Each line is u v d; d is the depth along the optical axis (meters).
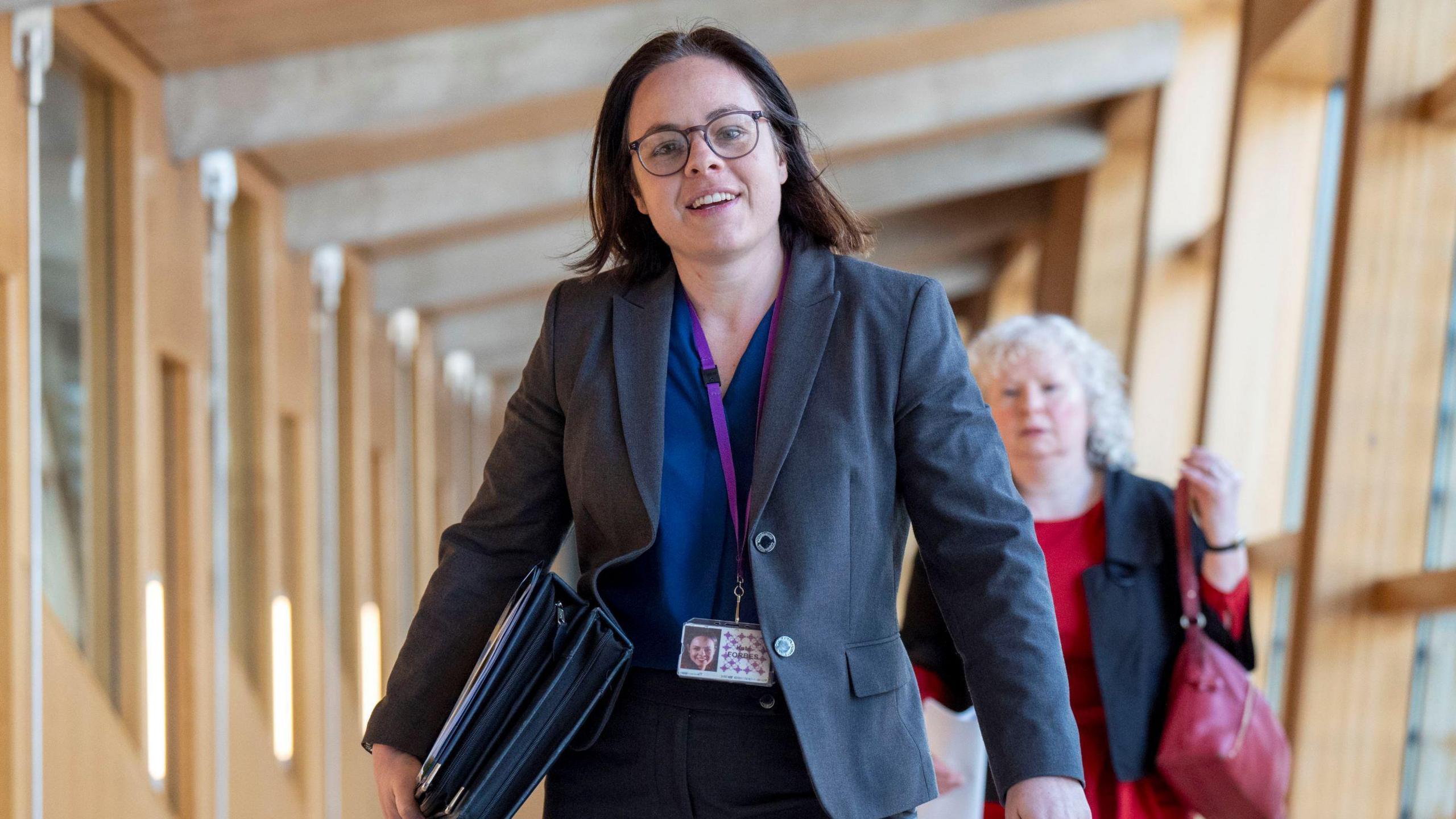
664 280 3.43
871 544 3.15
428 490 21.20
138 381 10.68
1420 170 8.73
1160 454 14.52
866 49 14.95
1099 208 18.39
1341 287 8.81
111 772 9.88
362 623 17.05
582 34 11.94
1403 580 8.38
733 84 3.29
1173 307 14.84
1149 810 5.17
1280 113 12.01
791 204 3.47
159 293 11.19
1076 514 5.51
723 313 3.36
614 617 3.22
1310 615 8.77
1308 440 11.75
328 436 15.79
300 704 14.75
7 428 8.73
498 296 21.77
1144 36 15.37
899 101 15.82
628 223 3.51
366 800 17.09
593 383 3.33
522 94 11.87
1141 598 5.24
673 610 3.15
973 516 3.13
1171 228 15.01
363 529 17.39
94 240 10.55
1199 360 14.64
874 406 3.20
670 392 3.30
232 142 11.65
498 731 3.12
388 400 19.20
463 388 24.55
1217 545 5.20
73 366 9.97
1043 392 5.52
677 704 3.13
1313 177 11.96
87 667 9.63
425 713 3.37
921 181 18.97
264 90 11.66
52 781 9.04
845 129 15.77
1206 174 15.11
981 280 25.72
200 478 11.80
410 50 11.80
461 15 11.58
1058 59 15.61
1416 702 8.67
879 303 3.28
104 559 10.41
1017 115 18.16
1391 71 8.80
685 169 3.23
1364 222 8.77
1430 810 8.39
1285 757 5.07
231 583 13.32
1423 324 8.72
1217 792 5.01
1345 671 8.72
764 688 3.09
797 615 3.04
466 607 3.43
